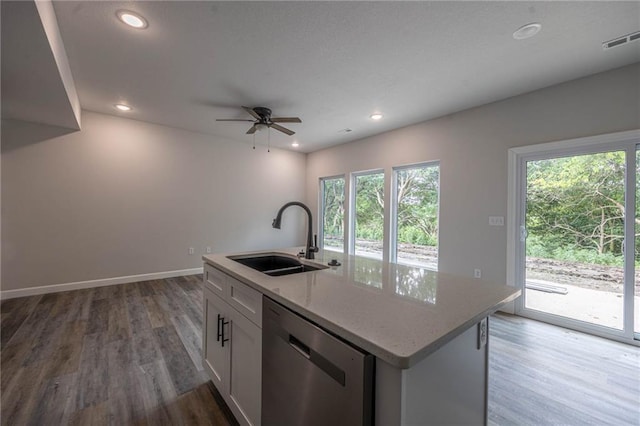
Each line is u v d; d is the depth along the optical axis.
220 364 1.68
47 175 3.71
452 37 2.16
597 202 2.73
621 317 2.59
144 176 4.41
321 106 3.58
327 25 2.03
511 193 3.23
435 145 4.00
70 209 3.87
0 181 3.44
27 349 2.31
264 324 1.23
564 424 1.58
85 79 2.93
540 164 3.09
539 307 3.08
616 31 2.06
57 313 3.07
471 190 3.59
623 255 2.58
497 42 2.22
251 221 5.64
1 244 3.47
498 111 3.35
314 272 1.56
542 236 3.07
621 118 2.55
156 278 4.55
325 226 6.22
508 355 2.31
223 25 2.04
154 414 1.61
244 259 2.07
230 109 3.76
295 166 6.32
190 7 1.85
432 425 0.86
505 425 1.57
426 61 2.51
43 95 2.67
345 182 5.53
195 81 2.93
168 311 3.18
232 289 1.55
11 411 1.61
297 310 1.02
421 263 4.29
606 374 2.05
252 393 1.33
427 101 3.39
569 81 2.83
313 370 0.93
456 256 3.73
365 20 1.98
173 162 4.68
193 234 4.92
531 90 3.06
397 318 0.90
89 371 2.01
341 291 1.19
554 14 1.89
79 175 3.91
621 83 2.55
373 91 3.13
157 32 2.12
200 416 1.61
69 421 1.55
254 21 1.99
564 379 1.99
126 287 4.07
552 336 2.66
